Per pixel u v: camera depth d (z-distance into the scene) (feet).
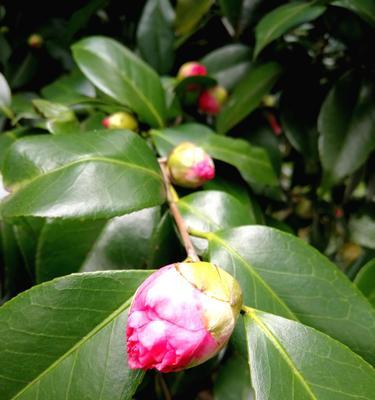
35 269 0.54
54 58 0.97
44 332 0.39
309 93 0.80
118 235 0.53
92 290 0.40
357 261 0.73
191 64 0.81
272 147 0.80
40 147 0.47
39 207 0.43
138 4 0.94
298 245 0.45
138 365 0.33
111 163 0.47
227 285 0.36
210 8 0.88
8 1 0.96
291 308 0.42
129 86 0.70
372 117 0.68
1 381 0.37
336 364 0.36
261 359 0.36
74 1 0.97
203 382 0.82
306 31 0.86
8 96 0.70
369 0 0.63
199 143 0.63
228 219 0.50
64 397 0.37
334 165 0.67
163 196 0.49
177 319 0.33
